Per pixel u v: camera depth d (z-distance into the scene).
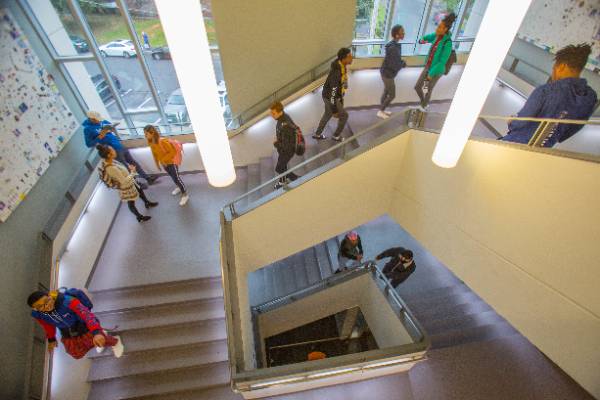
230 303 3.43
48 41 4.71
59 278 4.14
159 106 5.78
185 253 4.97
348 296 6.27
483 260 3.59
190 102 1.54
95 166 5.24
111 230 5.31
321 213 4.64
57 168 4.57
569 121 2.51
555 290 2.91
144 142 5.94
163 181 6.20
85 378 4.10
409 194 4.48
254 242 4.64
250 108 5.84
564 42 4.48
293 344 7.07
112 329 4.37
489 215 3.34
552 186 2.67
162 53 5.24
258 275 6.78
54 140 4.54
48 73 4.62
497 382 4.17
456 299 5.90
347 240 5.50
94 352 4.25
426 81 4.82
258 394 3.83
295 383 3.50
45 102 4.45
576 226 2.59
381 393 4.16
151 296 4.60
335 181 4.33
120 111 5.76
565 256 2.74
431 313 5.61
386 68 4.98
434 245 4.30
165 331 4.45
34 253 3.94
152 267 4.80
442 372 4.29
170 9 1.23
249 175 6.08
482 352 4.45
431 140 3.78
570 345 2.93
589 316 2.69
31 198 4.04
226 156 1.83
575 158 2.46
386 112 5.70
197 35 1.34
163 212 5.61
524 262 3.12
